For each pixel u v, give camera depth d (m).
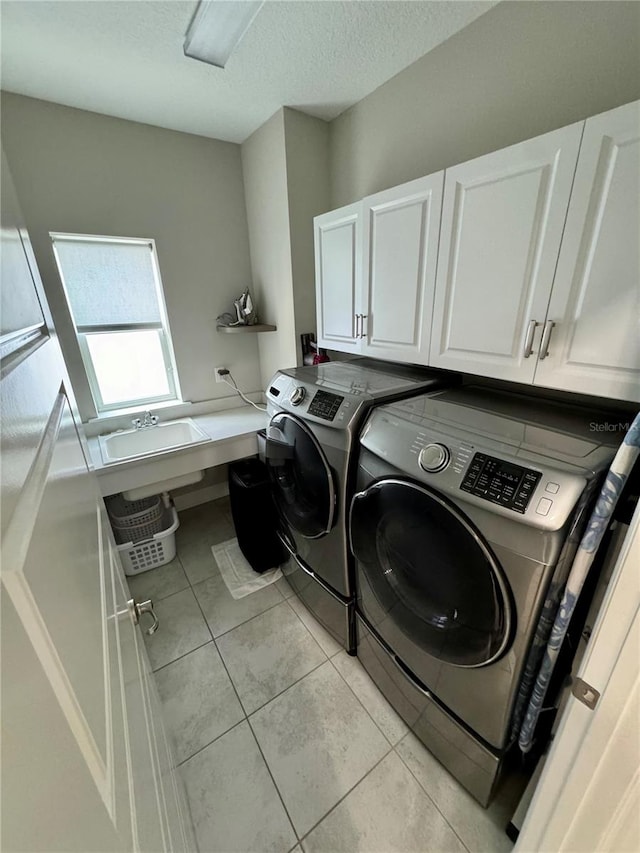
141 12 1.23
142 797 0.52
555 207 0.96
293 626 1.73
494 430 1.00
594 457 0.83
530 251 1.04
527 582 0.79
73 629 0.36
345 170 2.01
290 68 1.55
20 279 0.51
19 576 0.25
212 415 2.53
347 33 1.36
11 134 1.67
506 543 0.80
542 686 0.87
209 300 2.42
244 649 1.61
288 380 1.66
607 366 0.93
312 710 1.37
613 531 0.80
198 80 1.61
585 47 1.09
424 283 1.37
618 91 1.06
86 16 1.24
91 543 0.59
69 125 1.78
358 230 1.62
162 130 2.02
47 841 0.23
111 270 2.09
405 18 1.29
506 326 1.14
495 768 1.00
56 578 0.34
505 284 1.11
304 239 2.12
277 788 1.15
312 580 1.65
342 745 1.26
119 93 1.69
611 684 0.56
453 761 1.13
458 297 1.26
